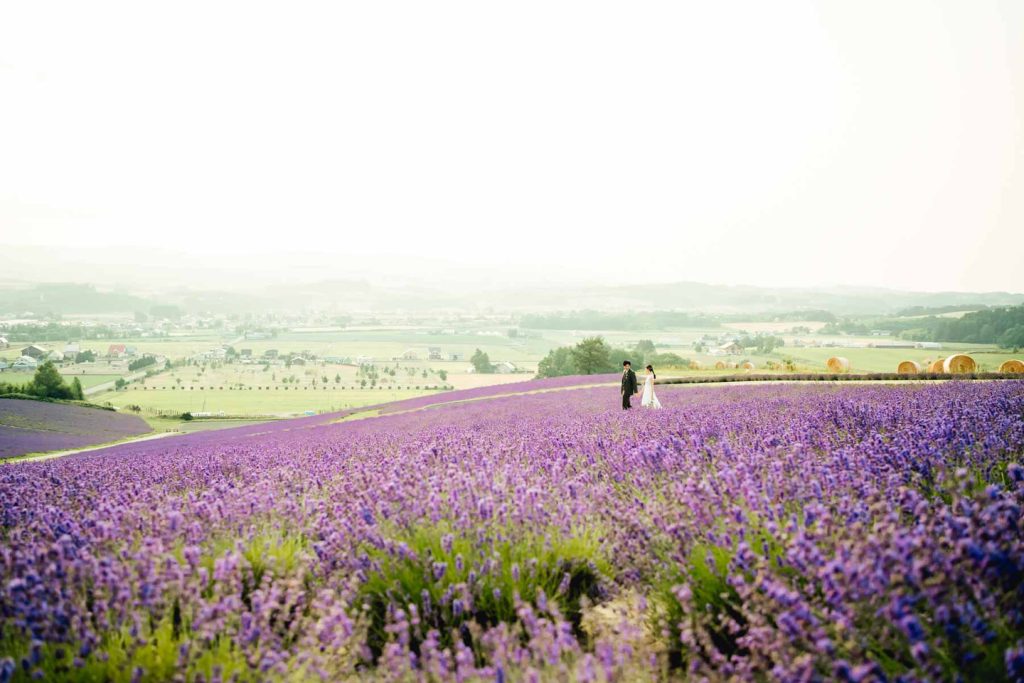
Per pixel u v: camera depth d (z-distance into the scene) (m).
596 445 7.72
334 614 3.23
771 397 17.73
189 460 11.38
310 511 5.20
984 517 3.11
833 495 4.30
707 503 4.33
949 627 2.65
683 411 13.40
